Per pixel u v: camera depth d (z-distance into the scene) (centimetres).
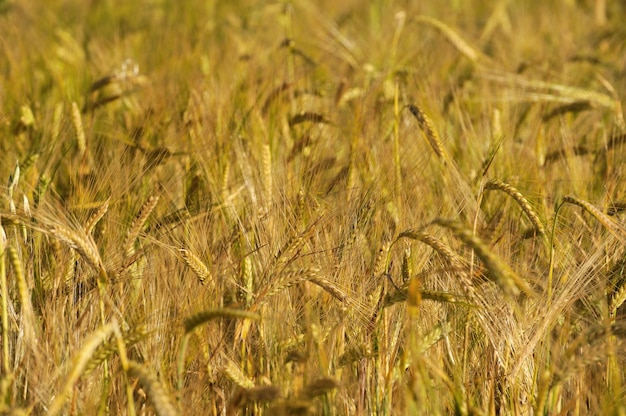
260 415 419
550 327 436
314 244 477
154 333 430
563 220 537
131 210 536
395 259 463
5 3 1241
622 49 1127
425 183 576
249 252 462
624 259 476
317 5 1411
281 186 536
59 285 447
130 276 462
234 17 1222
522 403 432
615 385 395
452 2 1433
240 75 844
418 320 445
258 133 659
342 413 414
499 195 566
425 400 404
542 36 1206
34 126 692
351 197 516
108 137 667
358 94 758
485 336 456
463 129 690
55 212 468
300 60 950
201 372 421
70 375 317
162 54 1009
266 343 441
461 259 401
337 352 432
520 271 467
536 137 685
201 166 593
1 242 407
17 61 934
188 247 484
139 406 415
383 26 1180
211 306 441
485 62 983
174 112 699
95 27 1272
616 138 671
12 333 434
